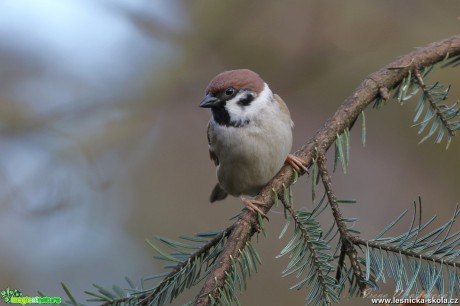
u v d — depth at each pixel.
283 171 4.87
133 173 12.64
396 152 11.16
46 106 11.89
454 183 10.66
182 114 12.37
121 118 11.77
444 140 10.61
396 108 10.84
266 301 10.88
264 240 11.35
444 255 4.04
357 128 11.29
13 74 12.21
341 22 10.90
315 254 4.32
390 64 5.36
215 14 11.55
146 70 11.98
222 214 12.45
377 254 4.21
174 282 4.43
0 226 11.30
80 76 12.25
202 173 12.79
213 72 11.71
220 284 4.11
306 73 11.13
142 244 12.01
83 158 11.40
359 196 11.21
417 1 10.67
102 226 12.03
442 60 5.37
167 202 12.52
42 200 11.30
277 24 11.24
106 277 11.66
